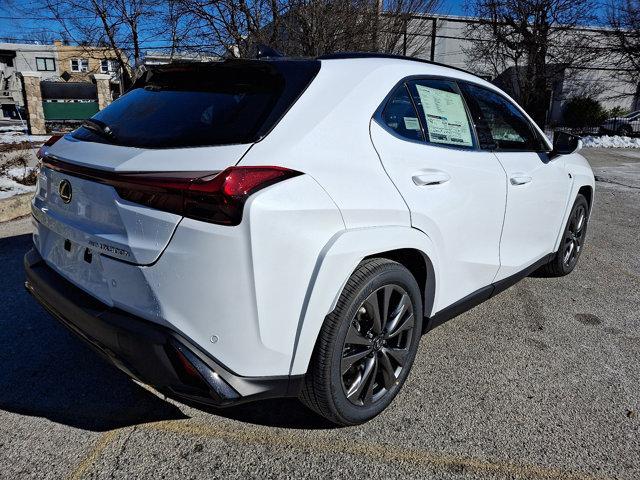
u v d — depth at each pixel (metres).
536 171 3.49
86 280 2.16
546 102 23.77
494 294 3.37
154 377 1.94
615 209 7.70
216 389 1.87
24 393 2.58
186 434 2.31
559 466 2.16
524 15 21.77
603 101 30.34
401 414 2.49
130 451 2.19
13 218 5.94
